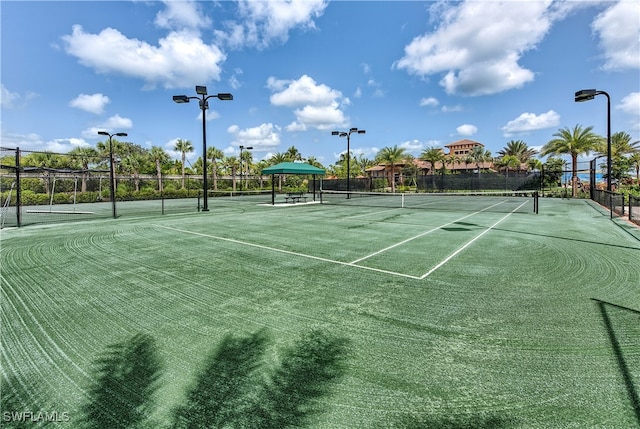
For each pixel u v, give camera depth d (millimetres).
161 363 2820
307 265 5977
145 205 22875
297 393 2408
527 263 6012
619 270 5512
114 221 12422
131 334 3354
